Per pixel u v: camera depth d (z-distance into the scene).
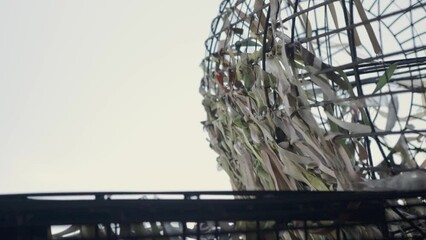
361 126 1.68
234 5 2.25
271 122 1.98
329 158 1.77
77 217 1.13
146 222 1.18
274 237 1.33
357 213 1.36
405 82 2.13
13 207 1.09
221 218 1.23
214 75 2.40
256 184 2.20
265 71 1.99
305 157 1.86
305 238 1.32
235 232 1.26
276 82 1.94
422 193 1.39
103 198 1.16
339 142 1.74
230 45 2.24
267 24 1.99
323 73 1.77
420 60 2.38
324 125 1.78
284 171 1.96
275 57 1.92
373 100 1.68
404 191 1.38
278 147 1.94
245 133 2.16
